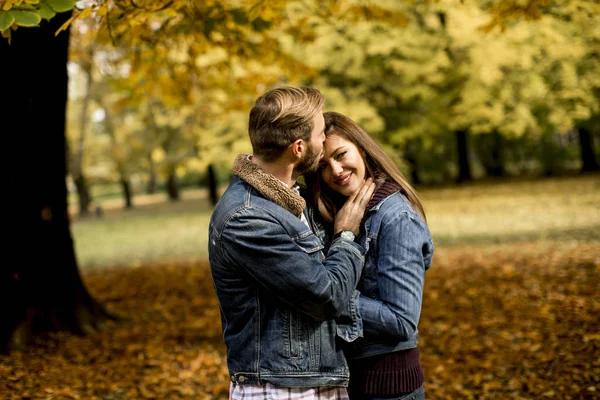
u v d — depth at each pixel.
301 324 1.72
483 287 6.81
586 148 24.09
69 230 5.71
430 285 7.19
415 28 14.23
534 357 4.37
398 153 15.85
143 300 7.32
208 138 15.80
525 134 22.80
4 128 5.03
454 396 3.83
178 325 5.92
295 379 1.70
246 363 1.73
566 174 24.53
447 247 10.09
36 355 4.81
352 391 1.91
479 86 15.01
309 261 1.66
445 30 14.08
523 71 15.18
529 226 11.41
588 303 5.62
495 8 4.38
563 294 6.12
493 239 10.41
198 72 5.64
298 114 1.71
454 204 16.91
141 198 49.09
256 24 4.16
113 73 5.54
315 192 2.04
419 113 16.84
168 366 4.58
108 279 9.13
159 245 13.98
